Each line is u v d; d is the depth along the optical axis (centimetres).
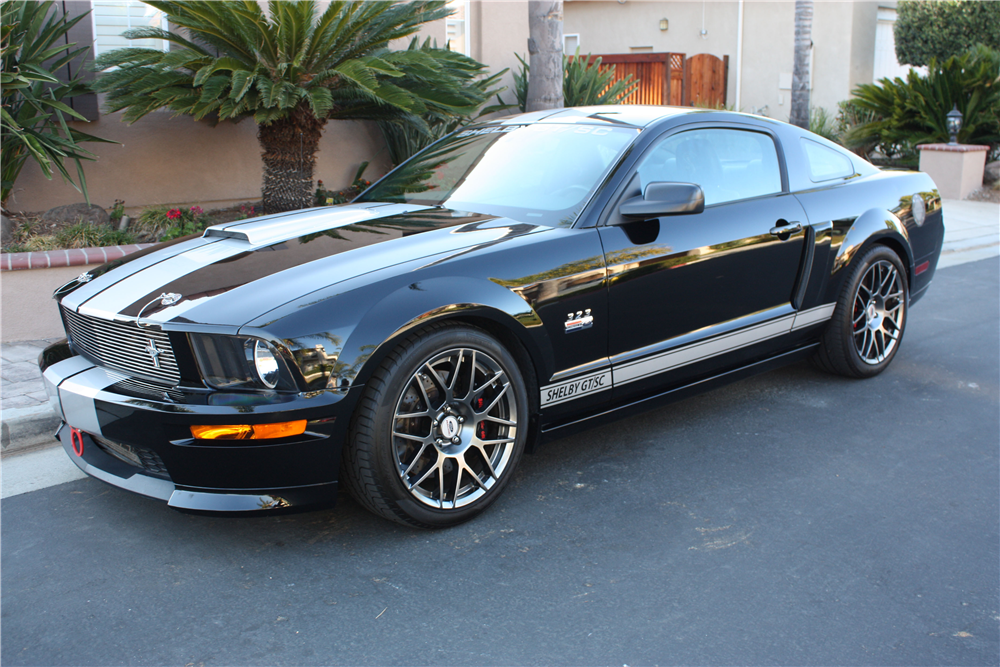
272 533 294
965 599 253
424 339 272
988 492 327
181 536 292
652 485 333
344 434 262
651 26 1700
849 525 300
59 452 370
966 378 472
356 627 239
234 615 245
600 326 322
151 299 277
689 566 272
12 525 300
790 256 395
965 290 710
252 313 255
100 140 646
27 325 520
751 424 402
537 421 315
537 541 288
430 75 692
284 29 599
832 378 473
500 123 425
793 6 1546
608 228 327
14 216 663
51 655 226
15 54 616
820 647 230
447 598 253
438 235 312
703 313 361
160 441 257
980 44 1369
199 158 769
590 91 962
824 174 436
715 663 223
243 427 251
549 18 764
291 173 675
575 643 231
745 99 1642
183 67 628
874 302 459
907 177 485
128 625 240
